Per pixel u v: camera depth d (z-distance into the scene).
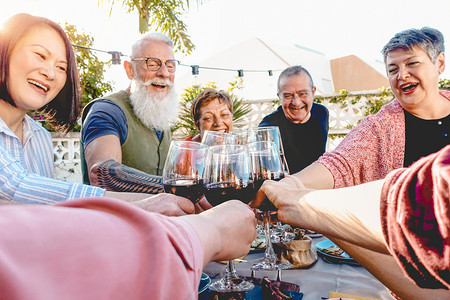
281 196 0.64
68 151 6.00
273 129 1.29
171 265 0.25
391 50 1.57
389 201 0.33
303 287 0.83
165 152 2.31
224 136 1.31
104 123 1.76
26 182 0.89
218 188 0.91
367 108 6.66
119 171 1.26
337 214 0.43
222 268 1.02
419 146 1.56
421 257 0.29
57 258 0.18
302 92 2.88
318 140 3.07
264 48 12.12
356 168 1.46
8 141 1.24
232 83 7.02
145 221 0.26
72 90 1.43
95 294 0.19
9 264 0.16
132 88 2.28
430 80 1.49
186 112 5.83
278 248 0.99
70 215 0.22
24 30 1.15
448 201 0.25
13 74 1.18
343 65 15.67
